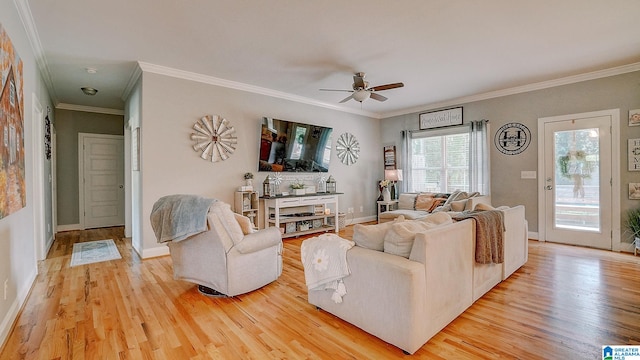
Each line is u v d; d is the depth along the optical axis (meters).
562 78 4.46
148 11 2.58
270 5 2.52
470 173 5.37
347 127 6.35
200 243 2.73
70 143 6.00
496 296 2.64
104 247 4.52
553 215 4.65
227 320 2.26
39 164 3.83
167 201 2.75
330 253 2.22
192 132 4.21
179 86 4.09
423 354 1.81
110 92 5.03
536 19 2.79
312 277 2.31
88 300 2.61
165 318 2.29
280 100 5.21
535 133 4.79
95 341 1.96
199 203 2.58
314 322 2.23
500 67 4.02
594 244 4.30
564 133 4.53
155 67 3.85
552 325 2.14
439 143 5.98
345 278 2.17
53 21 2.72
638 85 3.94
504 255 2.98
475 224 2.48
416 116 6.33
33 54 3.12
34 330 2.10
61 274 3.28
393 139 6.77
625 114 4.04
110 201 6.44
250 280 2.75
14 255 2.24
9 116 2.05
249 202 4.62
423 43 3.28
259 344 1.94
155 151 3.90
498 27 2.94
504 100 5.09
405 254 1.98
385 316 1.91
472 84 4.75
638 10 2.64
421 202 5.36
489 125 5.27
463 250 2.31
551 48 3.43
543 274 3.21
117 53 3.46
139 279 3.14
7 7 2.09
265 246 2.87
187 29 2.92
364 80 4.42
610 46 3.39
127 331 2.09
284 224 5.12
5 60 1.97
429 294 1.92
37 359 1.77
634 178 3.99
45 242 4.04
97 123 6.28
